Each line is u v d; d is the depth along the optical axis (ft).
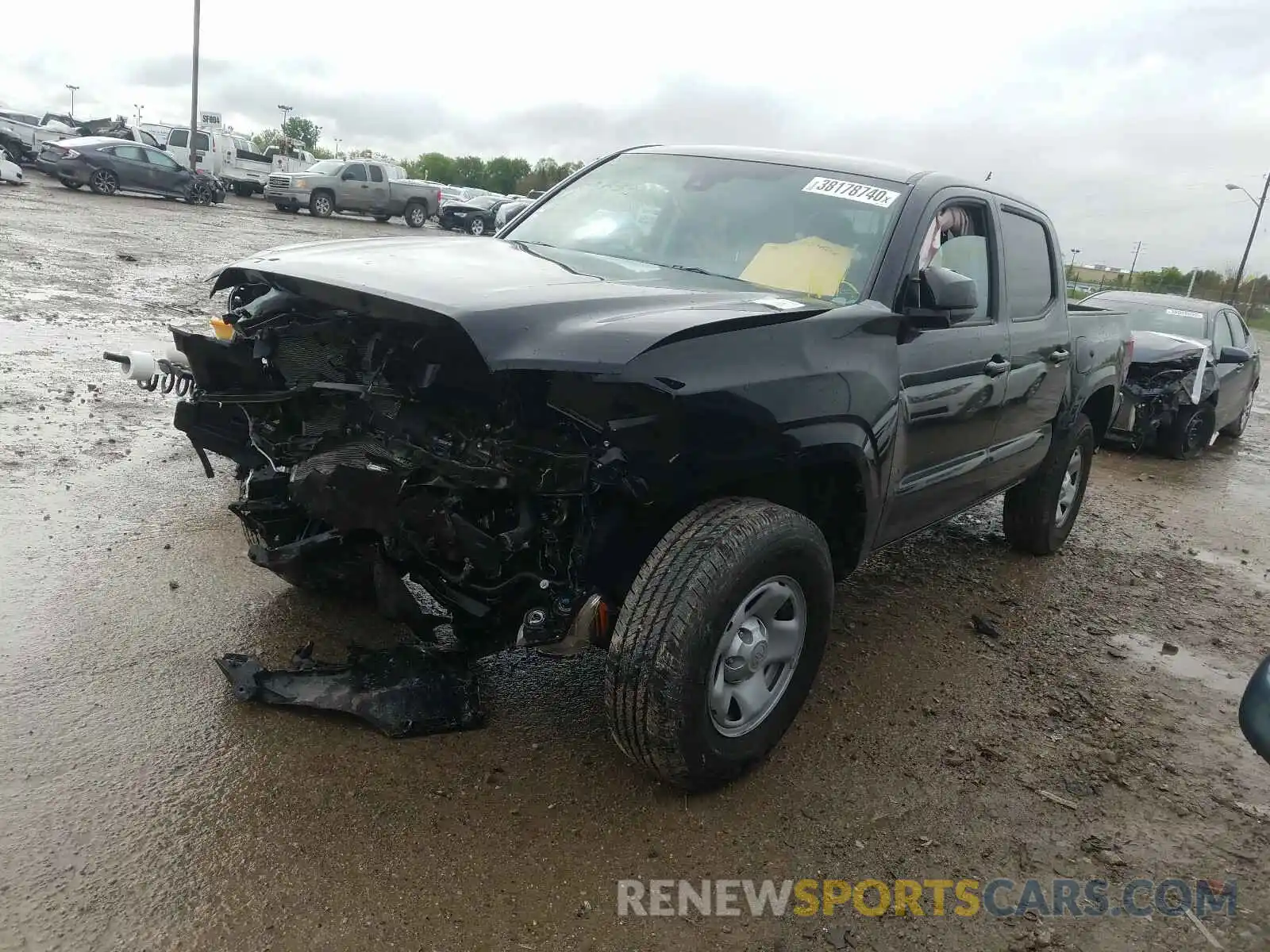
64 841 8.10
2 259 40.96
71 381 23.11
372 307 8.81
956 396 12.31
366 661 10.66
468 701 10.45
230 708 10.25
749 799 9.75
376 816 8.80
